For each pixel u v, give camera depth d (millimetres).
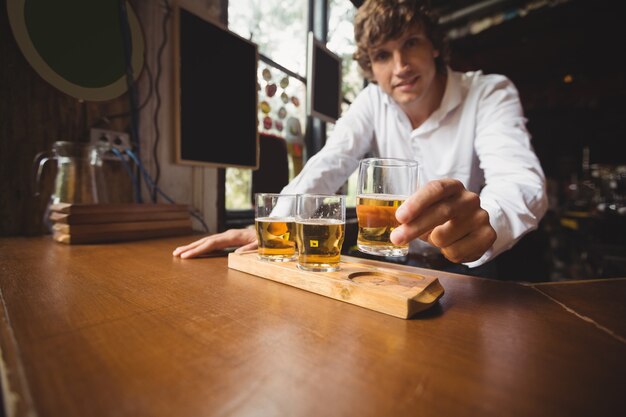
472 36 3959
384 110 1668
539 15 3486
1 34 1116
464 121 1447
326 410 269
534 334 439
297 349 378
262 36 2059
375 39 1319
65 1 1237
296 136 2365
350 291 544
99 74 1331
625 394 304
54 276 669
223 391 292
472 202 619
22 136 1177
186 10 1519
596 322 485
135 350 364
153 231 1243
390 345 396
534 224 864
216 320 458
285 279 648
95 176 1224
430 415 266
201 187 1746
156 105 1544
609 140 5438
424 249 1566
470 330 449
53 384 293
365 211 685
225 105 1731
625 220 2697
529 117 5949
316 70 2275
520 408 279
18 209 1183
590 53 4477
